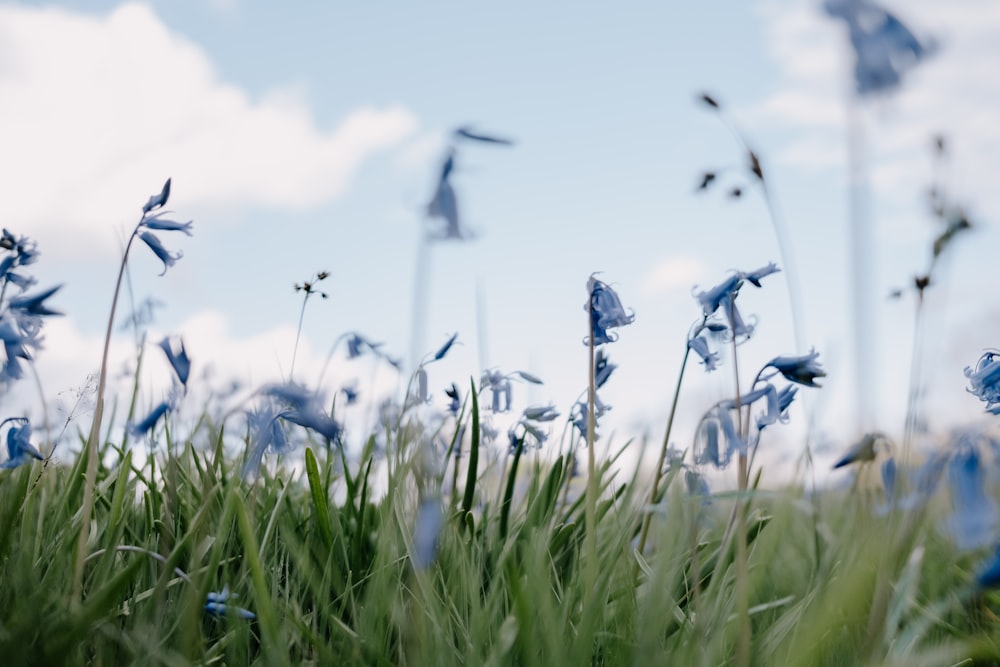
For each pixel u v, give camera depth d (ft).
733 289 1.51
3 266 1.67
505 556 1.65
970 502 1.32
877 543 1.35
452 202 1.27
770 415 1.56
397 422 1.74
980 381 1.51
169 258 1.57
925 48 1.16
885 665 1.36
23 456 1.51
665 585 1.52
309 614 1.68
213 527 1.78
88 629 1.41
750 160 1.50
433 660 1.43
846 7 1.17
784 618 1.55
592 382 1.53
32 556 1.61
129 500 1.78
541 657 1.44
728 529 1.56
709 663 1.40
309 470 1.72
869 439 1.44
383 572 1.60
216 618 1.58
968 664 1.51
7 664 1.36
